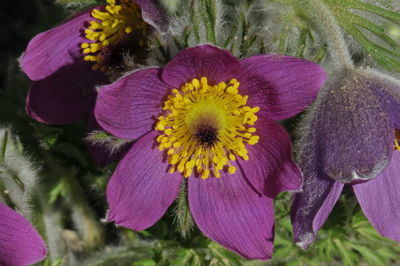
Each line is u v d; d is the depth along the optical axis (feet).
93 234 1.28
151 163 1.10
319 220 1.05
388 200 1.09
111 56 1.14
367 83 1.06
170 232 1.20
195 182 1.11
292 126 1.12
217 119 1.10
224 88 1.07
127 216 1.09
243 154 1.09
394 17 1.09
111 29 1.13
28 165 1.18
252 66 1.05
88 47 1.16
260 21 1.12
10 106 1.30
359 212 1.21
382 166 1.02
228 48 1.08
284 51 1.08
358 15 1.11
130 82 1.05
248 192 1.11
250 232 1.10
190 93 1.08
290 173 1.06
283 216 1.21
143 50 1.13
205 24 1.06
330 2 1.10
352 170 1.02
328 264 1.27
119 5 1.12
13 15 1.58
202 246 1.20
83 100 1.17
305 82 1.04
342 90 1.06
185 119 1.10
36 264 1.17
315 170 1.05
